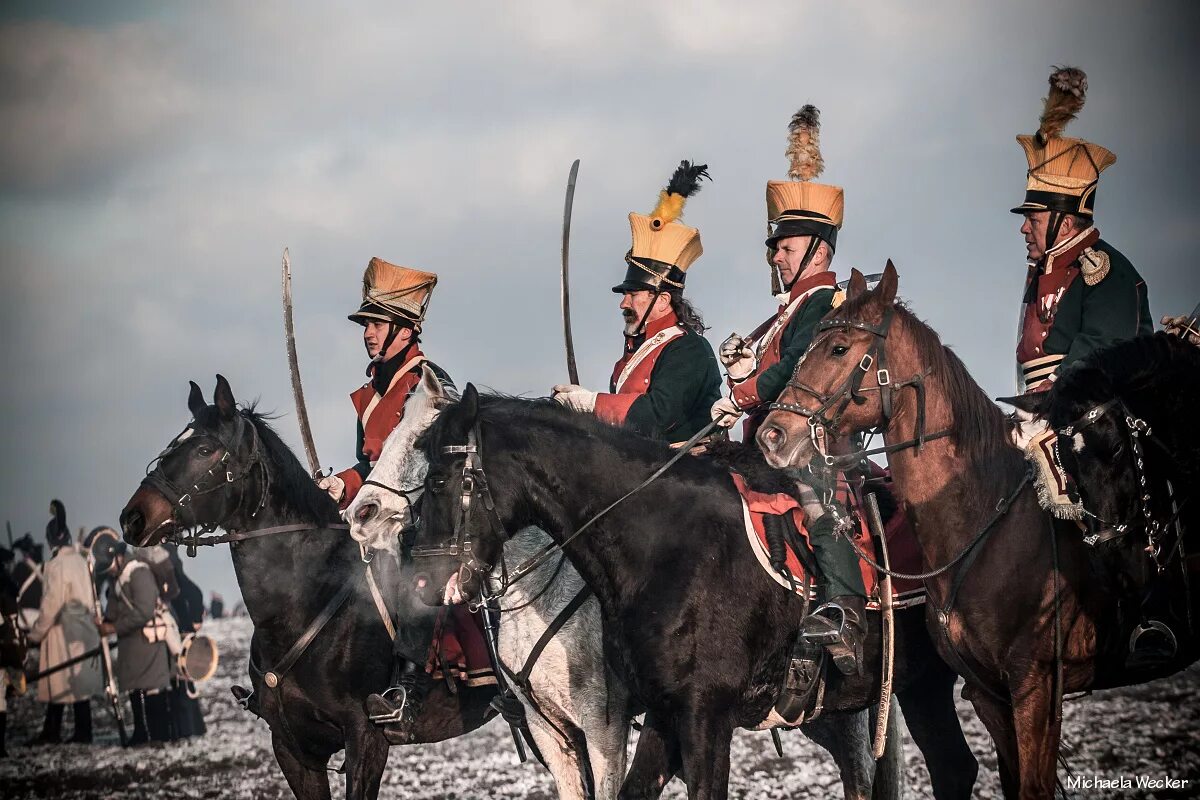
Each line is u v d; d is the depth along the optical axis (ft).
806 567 33.65
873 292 32.01
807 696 33.63
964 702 82.07
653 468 33.78
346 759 39.55
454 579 32.32
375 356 44.57
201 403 41.81
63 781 70.69
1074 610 31.12
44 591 88.63
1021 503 31.78
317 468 43.04
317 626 39.45
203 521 39.52
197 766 74.02
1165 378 31.04
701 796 31.63
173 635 85.35
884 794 39.60
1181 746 62.34
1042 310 36.04
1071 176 35.88
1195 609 31.58
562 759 37.11
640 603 32.83
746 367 35.55
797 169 38.78
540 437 33.45
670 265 40.04
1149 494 30.66
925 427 31.99
